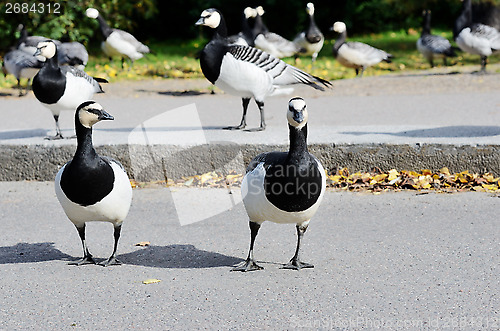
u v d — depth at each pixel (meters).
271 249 7.44
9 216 8.85
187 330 5.42
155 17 33.06
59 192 6.55
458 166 10.13
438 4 35.78
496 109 14.39
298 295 6.11
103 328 5.48
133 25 31.34
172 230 8.21
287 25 33.62
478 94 16.72
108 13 26.52
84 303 6.00
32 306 5.95
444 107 14.99
